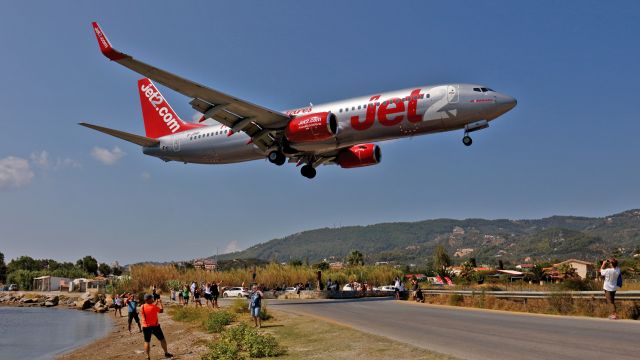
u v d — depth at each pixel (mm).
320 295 38875
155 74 25875
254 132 31219
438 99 26969
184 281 54781
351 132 28703
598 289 25609
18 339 29641
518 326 14562
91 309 55969
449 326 15250
